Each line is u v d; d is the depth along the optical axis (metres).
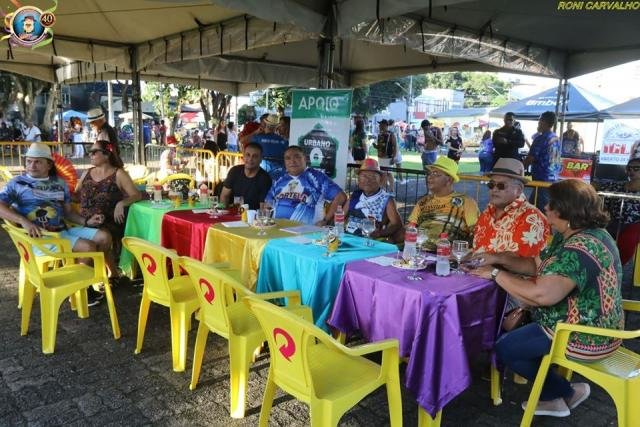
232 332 2.90
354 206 4.69
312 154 5.87
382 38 6.18
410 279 2.82
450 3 4.26
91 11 6.67
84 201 5.20
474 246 3.56
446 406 3.14
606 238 2.61
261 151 5.32
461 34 7.00
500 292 2.95
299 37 5.84
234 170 5.44
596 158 11.27
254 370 3.53
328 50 5.71
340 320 2.99
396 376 2.46
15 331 4.03
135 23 7.23
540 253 3.16
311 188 4.93
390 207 4.59
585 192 2.59
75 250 4.68
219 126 18.23
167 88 27.88
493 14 6.48
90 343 3.86
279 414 2.98
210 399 3.13
